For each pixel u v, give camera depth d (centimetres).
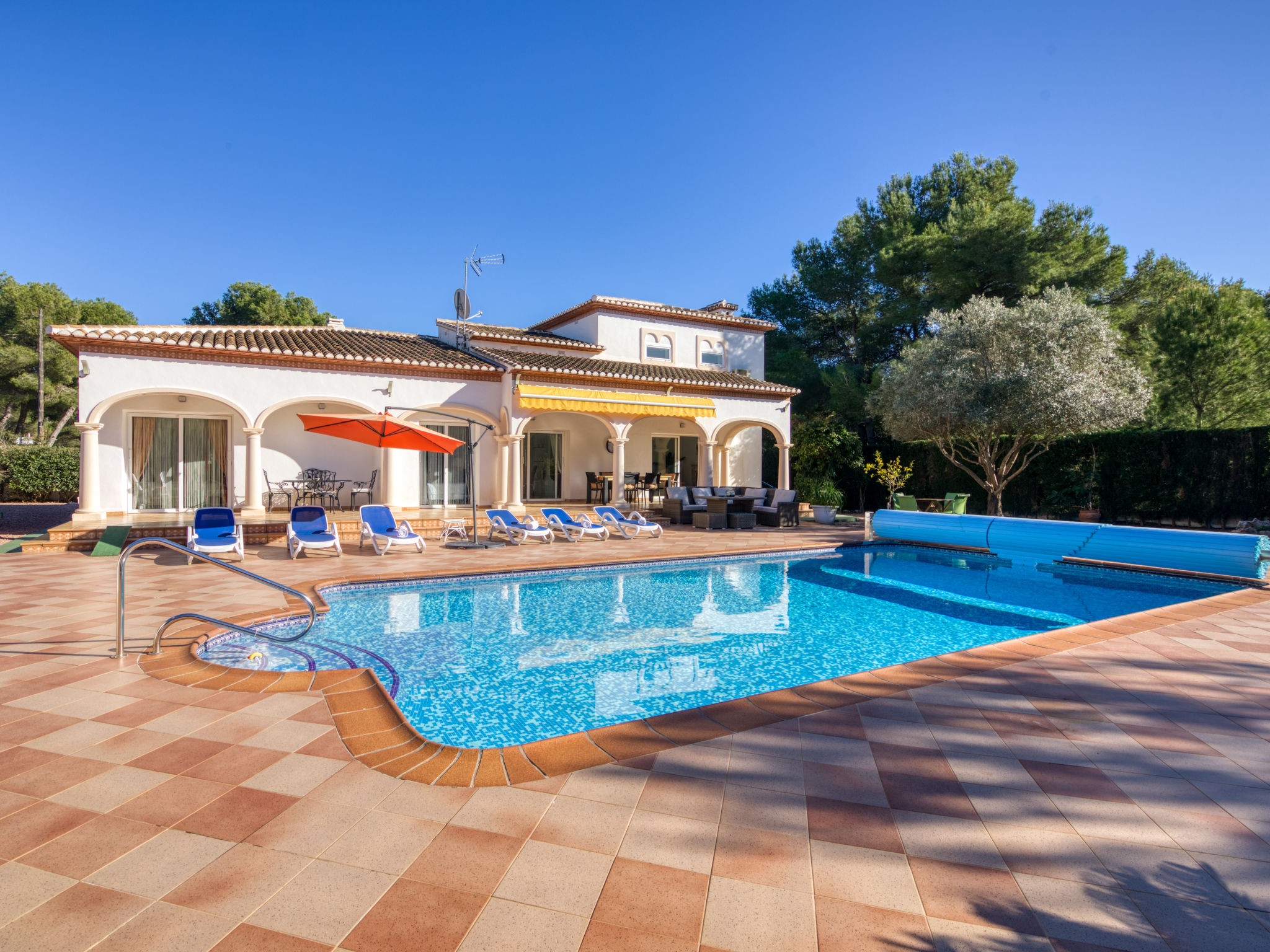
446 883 302
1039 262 2742
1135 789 402
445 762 433
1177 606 956
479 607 1109
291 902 288
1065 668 652
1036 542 1556
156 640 691
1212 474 2172
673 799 384
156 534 1560
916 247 3048
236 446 1970
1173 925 276
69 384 4512
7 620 860
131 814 365
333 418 1470
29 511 2577
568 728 620
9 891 296
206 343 1766
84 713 523
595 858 323
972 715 523
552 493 2628
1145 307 2967
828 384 3381
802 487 3078
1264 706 547
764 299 4097
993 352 2172
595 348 2741
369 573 1273
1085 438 2425
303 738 473
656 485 2728
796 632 968
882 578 1408
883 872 313
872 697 563
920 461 2983
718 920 277
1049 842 342
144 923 274
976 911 285
